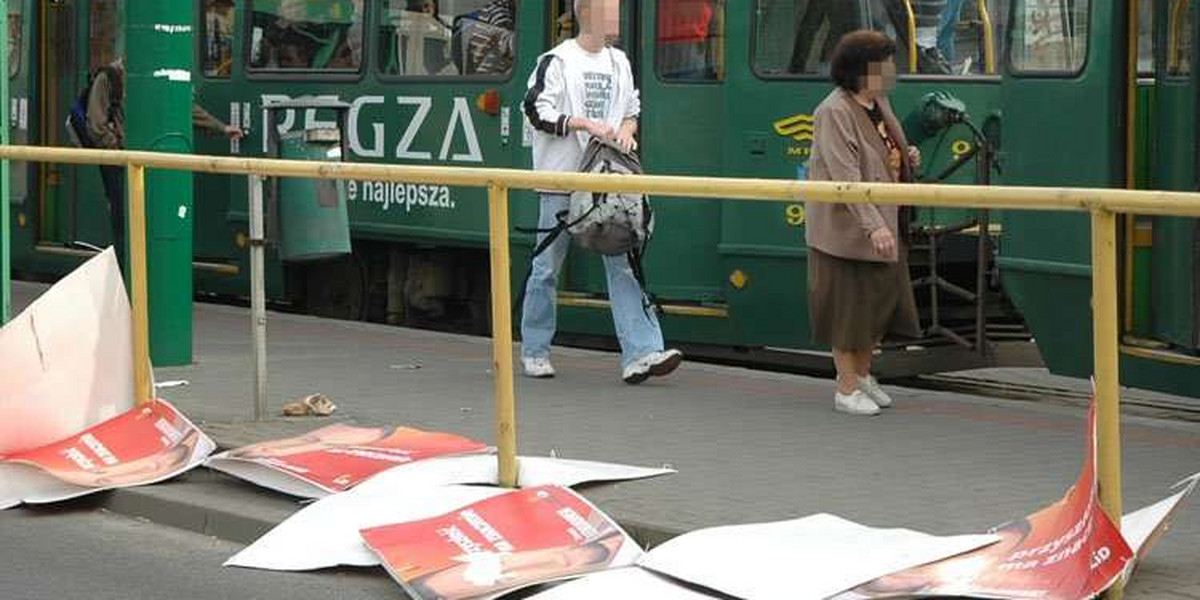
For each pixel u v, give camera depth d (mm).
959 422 11602
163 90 13461
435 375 13453
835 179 11398
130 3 13469
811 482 9844
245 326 16281
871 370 14328
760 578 7910
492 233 9539
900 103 14812
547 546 8617
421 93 17234
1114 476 7500
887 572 7781
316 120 18031
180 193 13586
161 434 10836
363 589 8695
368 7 17766
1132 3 12414
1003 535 7953
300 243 15773
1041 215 12938
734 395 12625
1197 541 8562
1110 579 7355
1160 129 12188
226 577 8945
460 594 8219
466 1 16812
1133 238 12227
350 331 16031
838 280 11656
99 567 9195
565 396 12562
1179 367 11844
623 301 13016
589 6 12914
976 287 15008
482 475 9812
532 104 12867
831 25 14680
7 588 8812
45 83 20453
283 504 9953
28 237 20562
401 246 18016
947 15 14977
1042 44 13023
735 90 14938
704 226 15219
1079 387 14867
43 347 10969
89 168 19719
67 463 10570
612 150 12688
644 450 10719
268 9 18750
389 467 9945
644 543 8914
